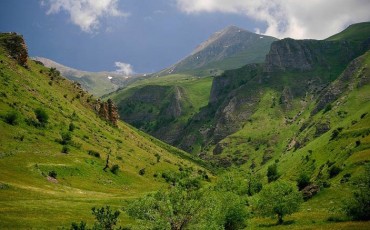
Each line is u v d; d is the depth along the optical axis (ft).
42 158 377.50
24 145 390.42
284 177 635.25
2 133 388.98
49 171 352.08
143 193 405.80
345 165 401.90
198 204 128.36
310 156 628.69
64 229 193.98
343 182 338.95
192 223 125.18
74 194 316.81
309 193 326.65
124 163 549.95
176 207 126.82
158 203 128.16
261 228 229.25
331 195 307.37
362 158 387.55
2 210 205.87
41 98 590.14
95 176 417.08
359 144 454.40
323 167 507.71
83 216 236.22
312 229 187.52
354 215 206.18
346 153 458.50
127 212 170.19
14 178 297.94
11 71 601.21
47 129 483.10
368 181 207.10
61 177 360.48
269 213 250.16
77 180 376.48
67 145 466.29
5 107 452.35
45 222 201.26
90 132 609.83
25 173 320.70
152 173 575.79
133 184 465.88
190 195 132.46
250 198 321.93
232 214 199.62
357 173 343.87
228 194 209.67
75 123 597.11
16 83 566.77
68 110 638.53
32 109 507.30
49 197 275.39
